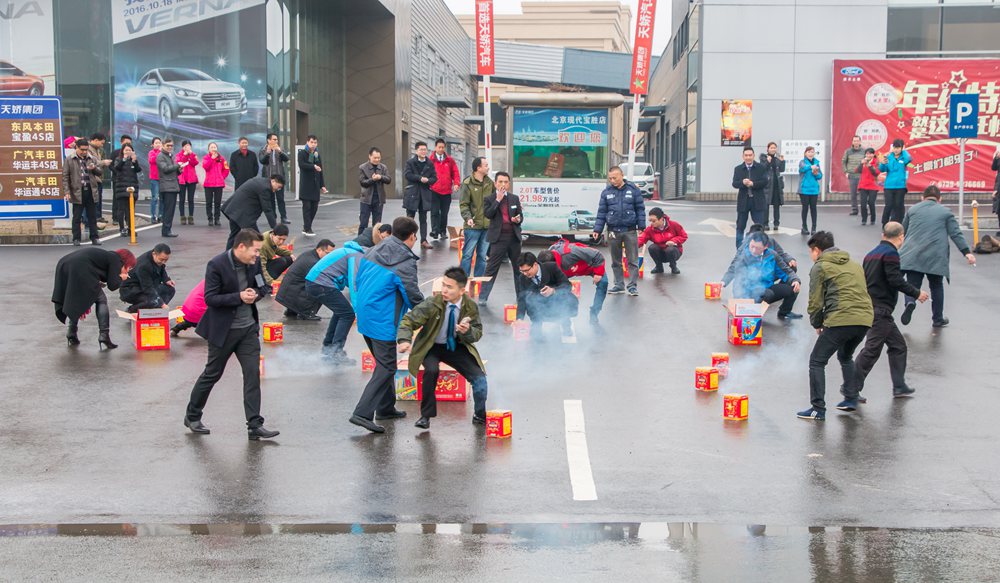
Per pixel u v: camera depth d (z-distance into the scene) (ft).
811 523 22.13
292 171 119.14
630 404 32.22
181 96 108.88
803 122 109.70
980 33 108.78
